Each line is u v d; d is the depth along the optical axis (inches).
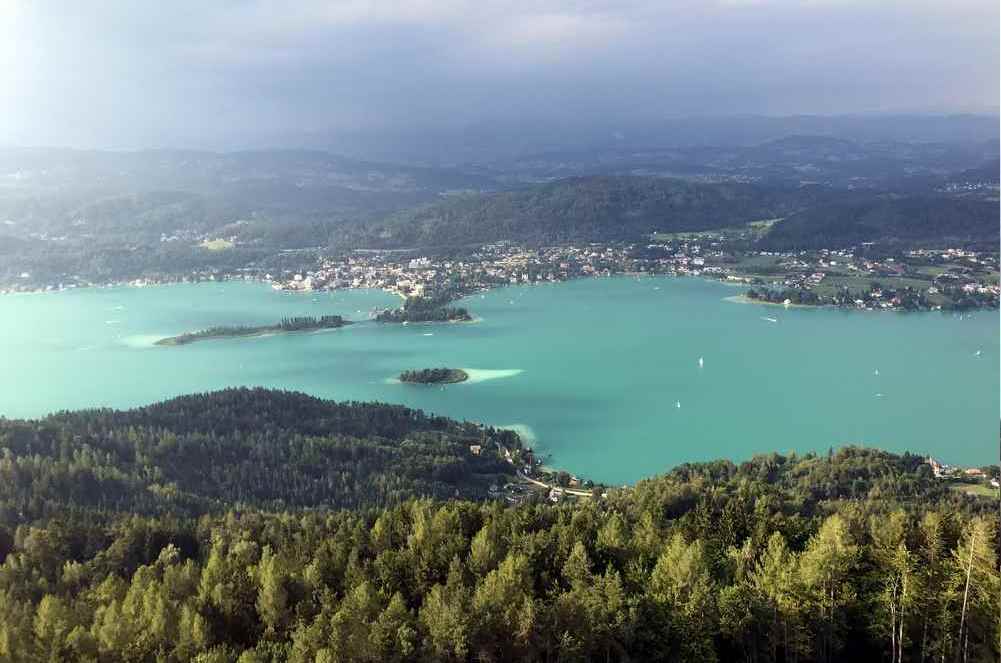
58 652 3818.9
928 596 4099.4
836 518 4904.0
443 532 4936.0
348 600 4047.7
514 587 4099.4
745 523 5546.3
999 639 3841.0
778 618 4099.4
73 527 6053.2
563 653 3774.6
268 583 4244.6
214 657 3631.9
